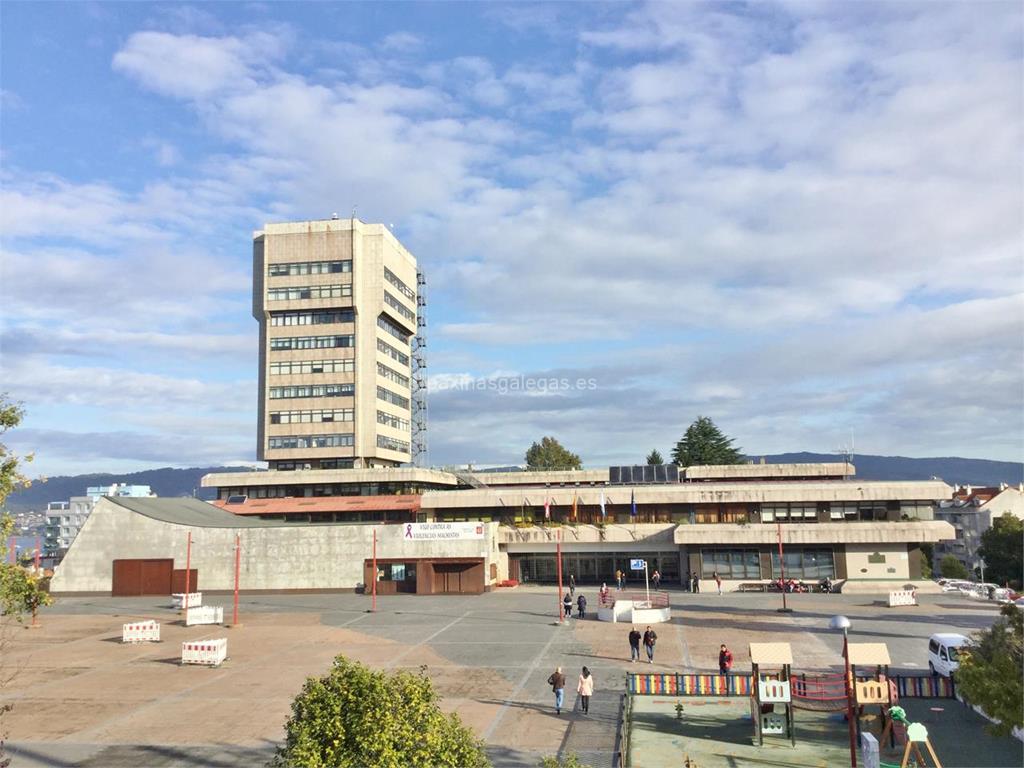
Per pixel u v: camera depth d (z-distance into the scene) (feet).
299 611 198.59
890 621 163.43
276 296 334.65
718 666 119.55
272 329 336.08
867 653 80.33
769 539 231.91
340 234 334.65
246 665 129.70
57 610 208.33
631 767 74.64
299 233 336.49
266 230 338.34
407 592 233.35
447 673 119.14
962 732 84.28
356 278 331.77
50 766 78.64
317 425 328.29
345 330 332.80
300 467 329.11
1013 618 64.39
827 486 243.60
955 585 235.40
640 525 252.01
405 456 365.81
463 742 51.65
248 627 173.58
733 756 78.13
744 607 188.55
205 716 97.50
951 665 103.45
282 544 239.71
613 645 140.56
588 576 257.55
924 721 88.89
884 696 83.25
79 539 244.22
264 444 330.34
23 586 58.34
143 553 242.17
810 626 157.99
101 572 242.58
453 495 266.16
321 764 47.47
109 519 244.83
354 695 50.01
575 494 259.39
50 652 145.59
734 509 251.19
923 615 172.45
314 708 49.93
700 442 422.82
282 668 126.52
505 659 129.59
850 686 80.89
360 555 237.04
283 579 238.48
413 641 149.48
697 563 237.04
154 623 157.07
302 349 333.62
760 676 87.86
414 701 50.78
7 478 57.82
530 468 446.19
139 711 100.53
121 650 147.13
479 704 99.91
